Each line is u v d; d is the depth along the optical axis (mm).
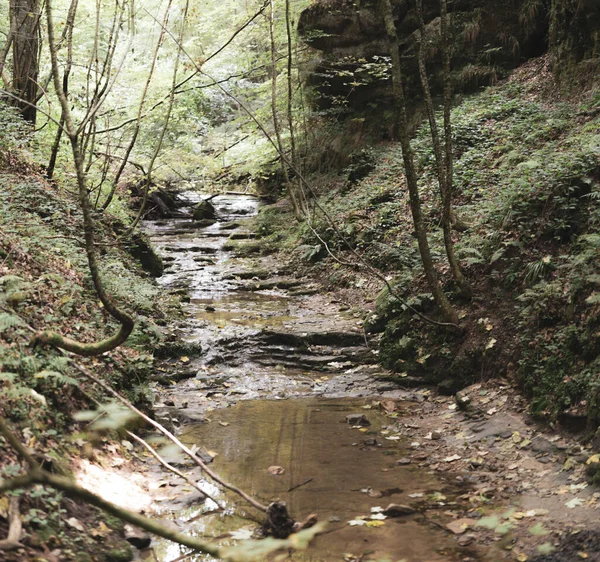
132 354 7059
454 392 7383
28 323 5613
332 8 15914
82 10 15500
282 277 12961
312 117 17734
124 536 4102
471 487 5176
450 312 7758
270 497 4934
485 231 8688
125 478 4922
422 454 5871
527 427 6074
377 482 5254
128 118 15156
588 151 8219
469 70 14703
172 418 6578
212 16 20125
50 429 4660
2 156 9688
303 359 8633
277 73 16828
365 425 6648
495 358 7176
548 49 14094
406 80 15625
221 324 9656
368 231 12289
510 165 10805
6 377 4246
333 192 15219
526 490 5020
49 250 7691
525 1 14391
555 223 7707
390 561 4000
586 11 11930
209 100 22219
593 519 4324
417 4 8016
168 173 18688
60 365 4828
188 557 4004
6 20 13117
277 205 17281
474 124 12977
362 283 11273
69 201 9969
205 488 5066
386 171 14148
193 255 14664
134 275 9891
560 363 6277
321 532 4371
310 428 6539
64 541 3617
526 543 4211
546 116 11680
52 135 12242
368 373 8234
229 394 7590
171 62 19750
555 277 7180
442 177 7855
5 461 3848
